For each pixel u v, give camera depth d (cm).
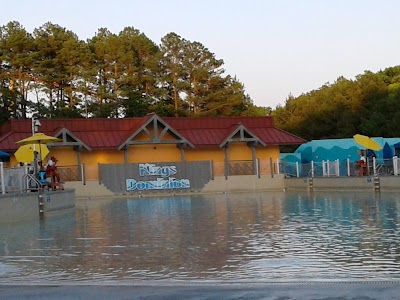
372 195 3142
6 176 2444
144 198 4012
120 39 6950
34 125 3008
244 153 4816
